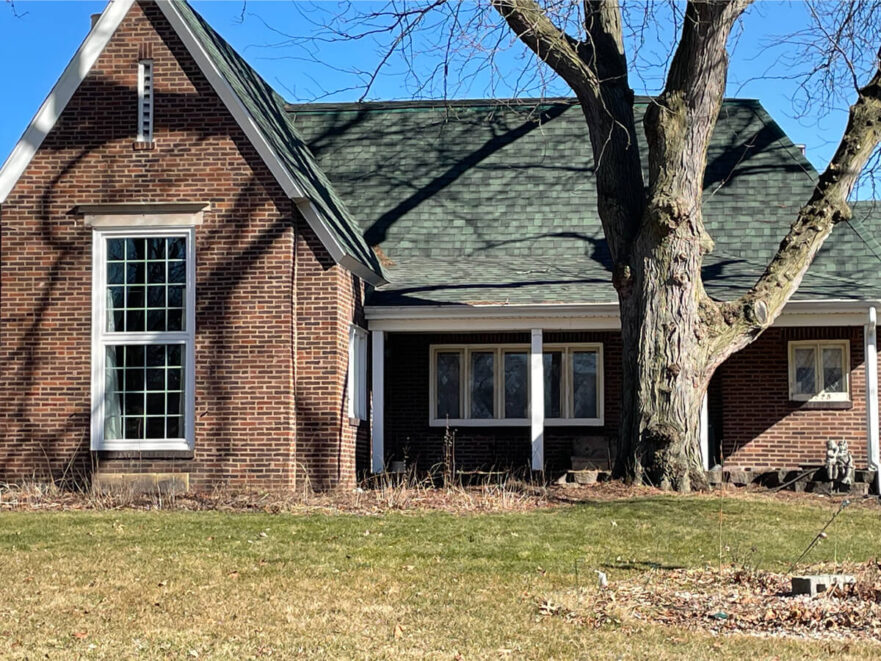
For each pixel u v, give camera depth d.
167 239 20.78
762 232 25.61
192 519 16.80
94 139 20.89
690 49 19.88
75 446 20.48
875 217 26.47
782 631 10.49
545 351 25.03
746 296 20.98
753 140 26.94
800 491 22.14
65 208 20.81
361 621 10.84
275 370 20.44
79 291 20.69
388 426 25.11
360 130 28.45
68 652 9.62
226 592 12.02
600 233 26.02
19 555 13.96
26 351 20.69
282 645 9.96
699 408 20.62
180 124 20.81
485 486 20.14
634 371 20.59
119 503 18.73
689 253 20.48
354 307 22.08
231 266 20.61
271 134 21.92
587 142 27.72
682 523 16.66
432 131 28.28
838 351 24.17
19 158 20.88
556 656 9.60
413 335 25.23
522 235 26.12
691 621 10.89
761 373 24.33
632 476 20.41
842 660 9.38
